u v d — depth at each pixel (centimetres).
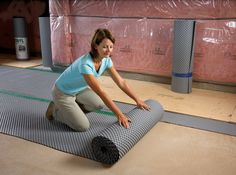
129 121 211
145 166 191
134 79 417
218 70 356
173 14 364
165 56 384
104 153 193
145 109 234
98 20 417
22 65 504
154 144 220
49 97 328
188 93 351
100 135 191
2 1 611
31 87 368
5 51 643
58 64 462
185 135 235
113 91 356
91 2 414
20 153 206
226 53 346
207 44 354
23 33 544
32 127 248
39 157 201
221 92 358
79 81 218
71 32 446
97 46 195
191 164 193
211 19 343
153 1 370
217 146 217
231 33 337
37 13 571
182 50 335
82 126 236
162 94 346
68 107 232
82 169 187
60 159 199
